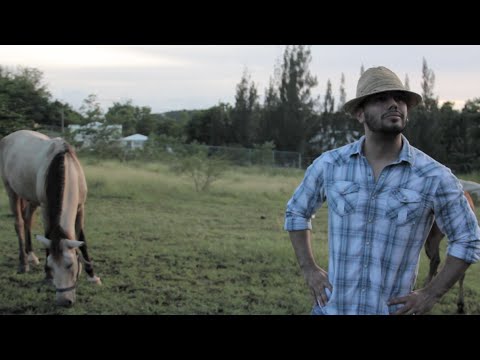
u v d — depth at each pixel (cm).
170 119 6153
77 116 2114
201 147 2411
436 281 231
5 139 748
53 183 560
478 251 228
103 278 632
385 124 231
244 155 2809
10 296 566
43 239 521
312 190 258
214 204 1317
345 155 249
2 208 1053
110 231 897
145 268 679
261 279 646
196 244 821
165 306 540
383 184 237
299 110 4738
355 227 238
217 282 629
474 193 687
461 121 3853
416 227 233
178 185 1534
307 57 4894
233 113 4959
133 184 1455
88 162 1892
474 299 600
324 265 719
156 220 1030
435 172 234
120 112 2347
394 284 235
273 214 1198
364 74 242
